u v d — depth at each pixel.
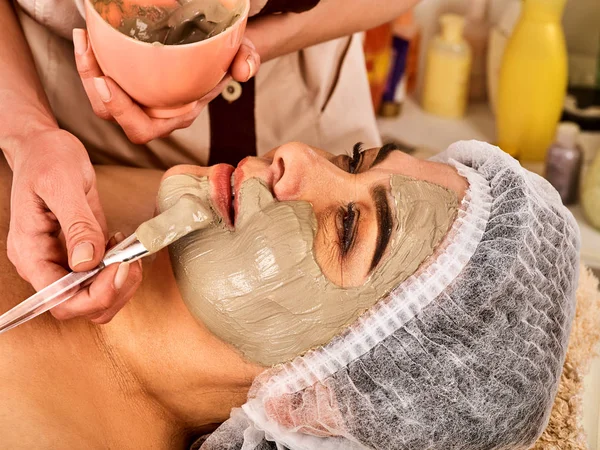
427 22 2.06
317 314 0.85
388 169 0.93
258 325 0.85
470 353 0.84
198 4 0.78
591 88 1.87
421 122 2.00
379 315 0.86
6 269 0.90
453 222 0.89
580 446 1.01
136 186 1.09
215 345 0.89
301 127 1.29
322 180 0.89
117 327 0.91
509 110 1.78
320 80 1.25
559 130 1.67
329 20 1.05
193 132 1.19
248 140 1.22
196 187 0.88
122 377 0.92
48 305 0.71
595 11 1.86
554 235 0.92
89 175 0.82
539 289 0.89
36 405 0.82
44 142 0.82
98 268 0.72
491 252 0.86
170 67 0.73
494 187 0.94
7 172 1.01
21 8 1.04
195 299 0.85
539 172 1.80
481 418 0.85
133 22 0.77
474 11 1.99
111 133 1.17
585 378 1.13
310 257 0.84
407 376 0.84
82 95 1.12
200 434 1.03
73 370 0.88
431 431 0.85
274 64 1.23
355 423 0.86
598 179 1.60
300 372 0.86
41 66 1.08
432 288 0.85
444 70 1.95
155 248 0.76
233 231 0.85
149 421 0.94
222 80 0.85
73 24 1.03
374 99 1.90
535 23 1.69
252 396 0.90
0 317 0.71
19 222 0.77
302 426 0.88
